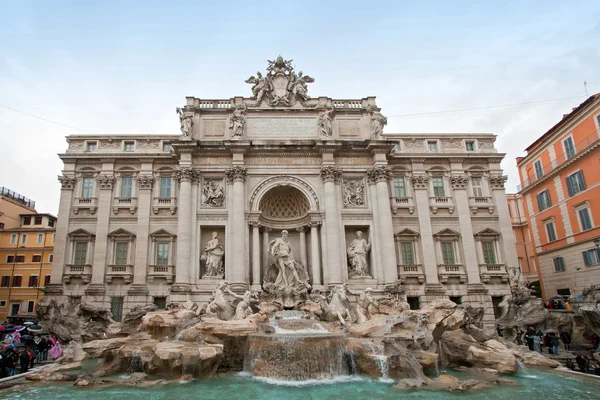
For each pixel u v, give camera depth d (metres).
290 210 40.88
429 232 39.97
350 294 34.22
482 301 38.34
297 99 41.44
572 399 17.62
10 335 32.44
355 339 23.56
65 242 38.16
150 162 40.12
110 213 38.81
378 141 39.06
